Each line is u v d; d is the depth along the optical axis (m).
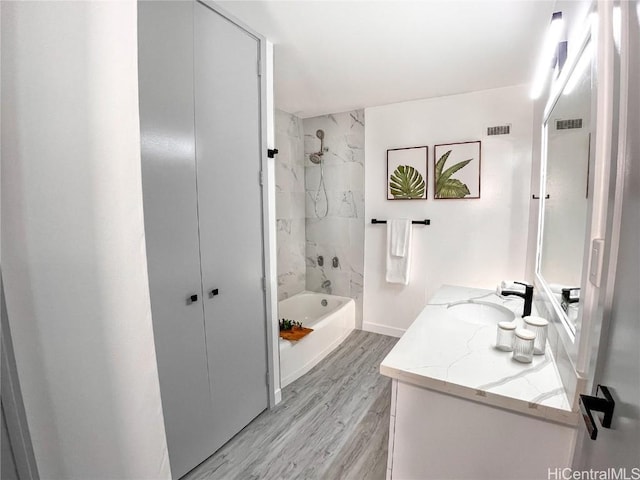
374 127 3.05
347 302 3.25
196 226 1.45
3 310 0.50
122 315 0.64
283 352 2.26
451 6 1.48
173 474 1.40
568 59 1.10
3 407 0.51
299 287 3.59
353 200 3.26
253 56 1.72
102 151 0.61
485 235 2.64
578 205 0.98
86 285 0.60
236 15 1.58
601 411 0.56
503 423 0.90
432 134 2.79
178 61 1.33
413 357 1.10
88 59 0.59
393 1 1.45
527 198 2.45
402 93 2.66
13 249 0.53
